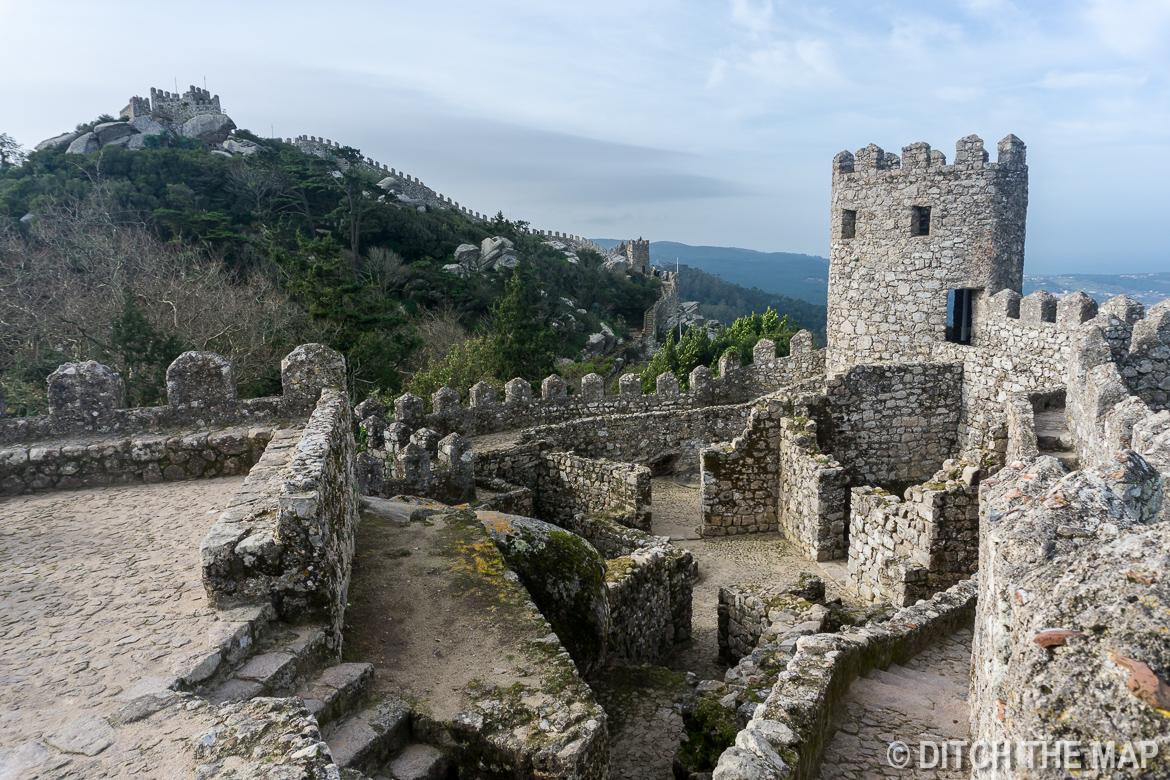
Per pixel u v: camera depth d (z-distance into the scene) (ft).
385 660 15.57
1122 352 32.19
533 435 61.46
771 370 84.28
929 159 66.44
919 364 55.77
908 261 69.00
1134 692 6.29
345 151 251.39
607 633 23.43
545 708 13.87
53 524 20.44
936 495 31.37
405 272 176.65
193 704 11.13
